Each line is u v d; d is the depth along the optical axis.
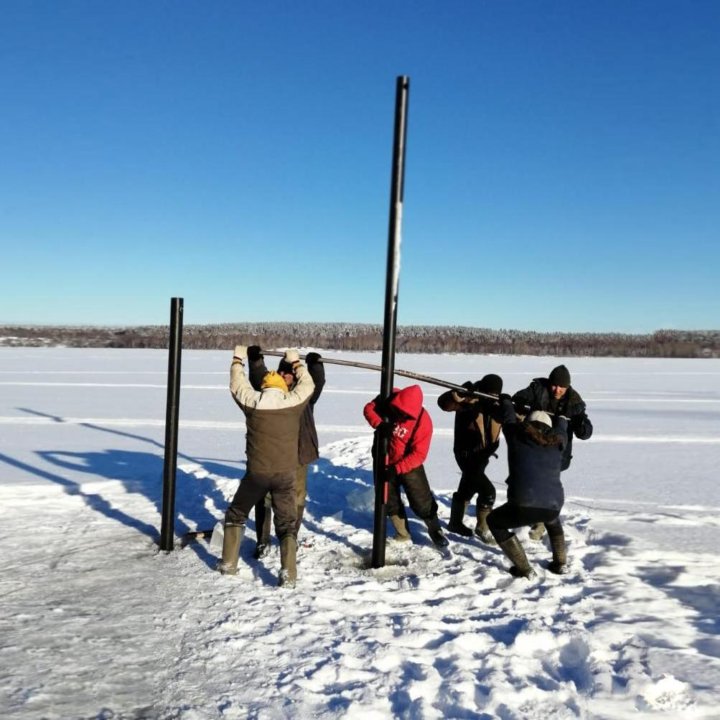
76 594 4.55
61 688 3.34
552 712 3.26
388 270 5.28
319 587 4.85
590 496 8.32
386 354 5.36
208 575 4.97
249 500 4.93
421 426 5.55
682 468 10.31
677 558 5.63
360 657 3.76
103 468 9.32
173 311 5.45
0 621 4.08
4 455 10.39
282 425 4.81
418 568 5.36
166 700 3.28
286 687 3.41
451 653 3.84
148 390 21.80
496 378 5.92
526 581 5.07
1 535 5.81
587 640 4.03
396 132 5.09
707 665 3.79
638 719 3.25
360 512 6.98
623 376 34.31
